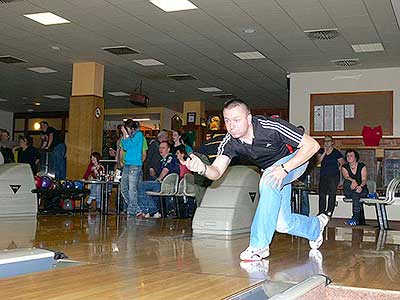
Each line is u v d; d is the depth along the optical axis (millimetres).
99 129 11367
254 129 3102
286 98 15078
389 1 7043
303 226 3633
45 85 14211
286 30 8531
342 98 11289
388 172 10766
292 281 2539
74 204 8773
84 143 11172
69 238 4238
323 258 3441
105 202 8484
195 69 11703
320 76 11500
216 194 5164
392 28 8242
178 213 7887
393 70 10930
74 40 9570
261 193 3277
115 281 2418
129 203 7836
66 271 2668
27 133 19781
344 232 6016
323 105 11430
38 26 8742
